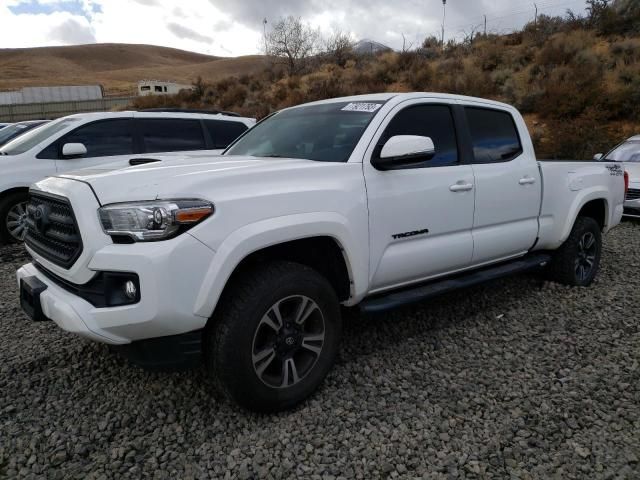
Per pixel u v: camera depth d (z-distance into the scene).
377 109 3.70
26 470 2.52
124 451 2.66
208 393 3.22
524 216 4.54
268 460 2.59
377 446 2.70
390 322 4.38
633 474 2.48
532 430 2.84
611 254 6.85
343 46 36.31
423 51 29.88
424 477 2.47
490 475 2.48
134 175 2.78
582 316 4.52
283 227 2.84
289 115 4.38
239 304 2.76
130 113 7.73
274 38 37.59
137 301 2.53
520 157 4.56
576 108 18.44
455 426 2.88
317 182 3.11
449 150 4.00
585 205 5.44
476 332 4.17
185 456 2.63
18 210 7.23
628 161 9.89
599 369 3.54
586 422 2.91
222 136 8.32
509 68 23.69
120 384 3.35
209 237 2.62
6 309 4.75
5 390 3.29
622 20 24.27
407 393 3.22
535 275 5.62
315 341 3.12
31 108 36.38
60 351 3.85
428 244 3.74
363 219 3.28
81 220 2.63
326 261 3.34
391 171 3.51
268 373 3.00
